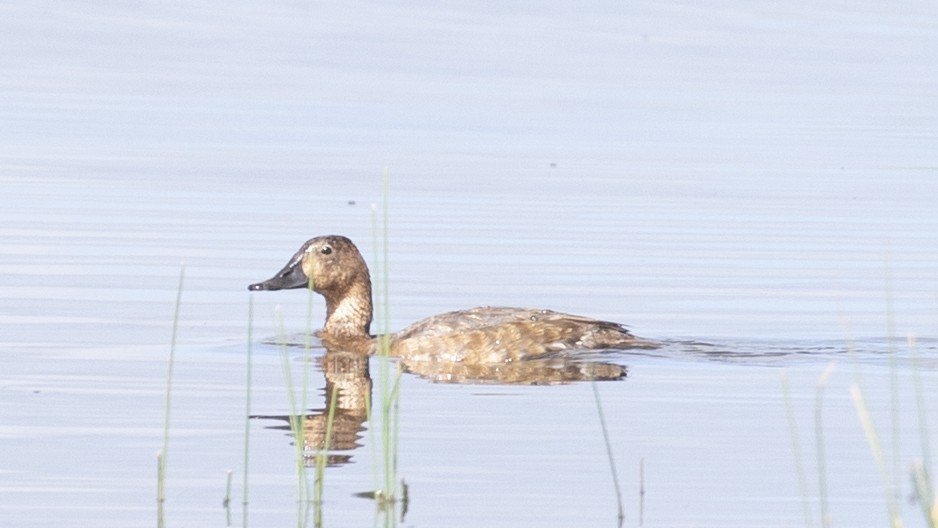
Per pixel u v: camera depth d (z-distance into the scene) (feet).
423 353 57.67
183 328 61.52
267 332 61.77
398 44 180.96
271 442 45.34
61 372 53.72
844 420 47.67
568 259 75.72
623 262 75.31
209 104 132.46
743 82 153.48
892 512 35.14
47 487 40.75
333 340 60.85
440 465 42.93
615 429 46.70
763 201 92.38
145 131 116.57
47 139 111.24
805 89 148.46
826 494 40.55
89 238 78.89
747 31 198.59
